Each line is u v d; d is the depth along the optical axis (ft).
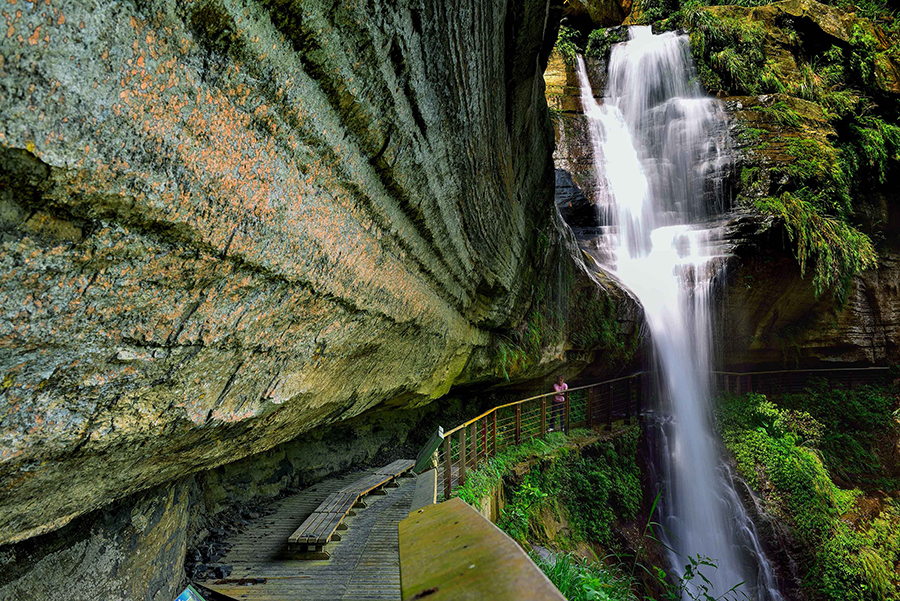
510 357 26.91
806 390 45.52
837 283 39.34
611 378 40.57
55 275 3.39
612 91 57.21
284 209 5.64
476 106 11.50
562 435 33.68
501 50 12.21
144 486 6.49
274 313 6.24
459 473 21.09
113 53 3.18
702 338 39.73
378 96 6.88
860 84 52.24
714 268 38.52
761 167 42.86
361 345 9.80
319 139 6.01
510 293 23.31
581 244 44.86
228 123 4.48
